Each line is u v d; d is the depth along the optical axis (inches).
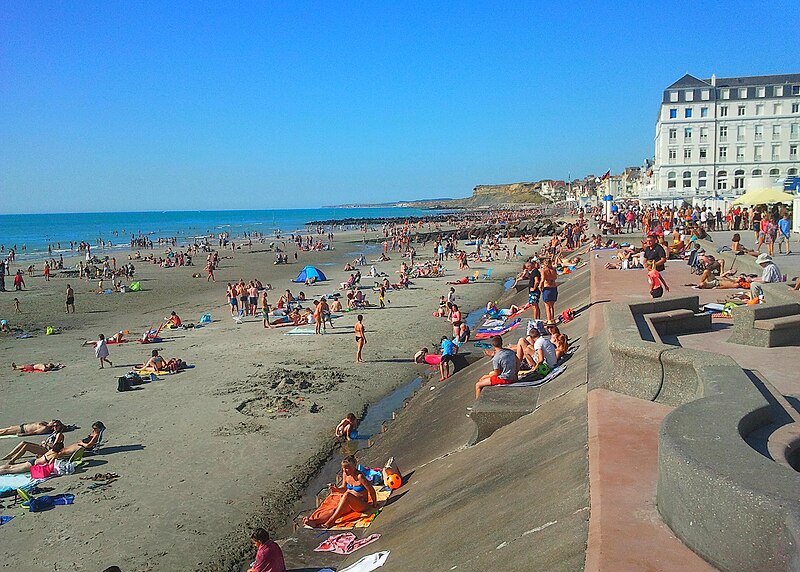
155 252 3110.2
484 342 880.3
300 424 616.7
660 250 711.1
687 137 3157.0
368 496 409.4
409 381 772.0
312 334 1051.3
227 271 2212.1
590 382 382.6
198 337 1052.5
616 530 195.8
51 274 2140.7
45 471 498.3
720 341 482.6
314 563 347.3
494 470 342.0
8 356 932.6
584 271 1240.8
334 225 6560.0
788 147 3068.4
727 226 1845.5
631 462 253.3
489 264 2276.1
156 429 605.3
